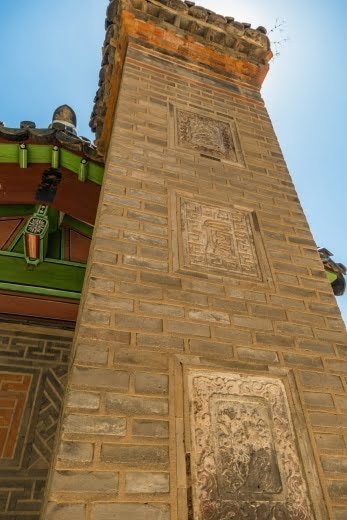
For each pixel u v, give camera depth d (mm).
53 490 1328
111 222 2314
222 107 3877
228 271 2398
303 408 1892
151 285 2100
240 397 1829
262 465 1640
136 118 3203
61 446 1428
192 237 2506
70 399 1556
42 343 3830
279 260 2641
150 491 1427
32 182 3875
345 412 1959
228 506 1488
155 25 4043
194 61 4141
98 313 1870
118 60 4035
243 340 2062
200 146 3301
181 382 1775
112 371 1693
